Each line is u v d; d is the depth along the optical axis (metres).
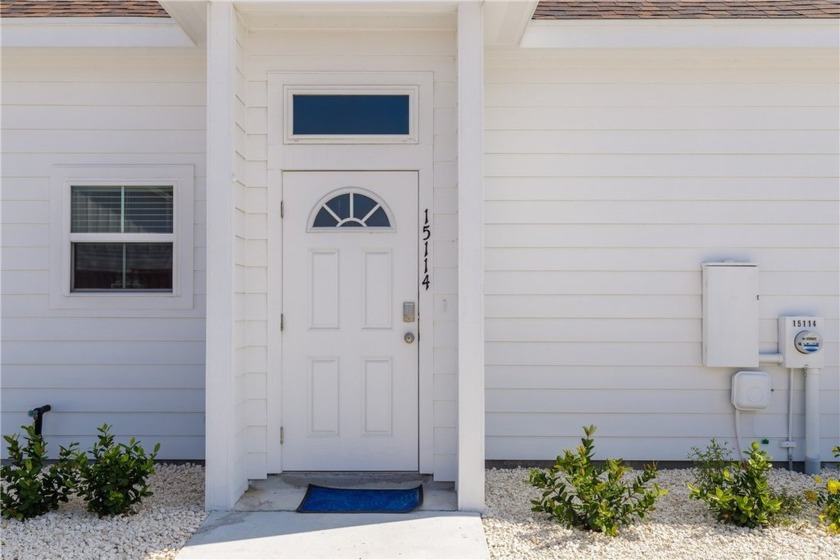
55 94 5.23
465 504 4.11
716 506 3.98
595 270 5.21
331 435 4.66
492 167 5.22
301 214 4.66
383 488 4.45
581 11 5.20
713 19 5.00
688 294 5.21
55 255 5.21
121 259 5.27
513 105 5.23
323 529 3.82
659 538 3.75
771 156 5.25
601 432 5.20
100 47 5.03
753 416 5.21
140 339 5.20
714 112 5.25
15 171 5.23
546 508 3.93
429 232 4.66
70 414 5.19
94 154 5.23
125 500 4.03
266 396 4.61
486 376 5.19
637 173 5.23
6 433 5.17
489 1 4.18
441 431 4.61
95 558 3.49
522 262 5.21
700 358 5.21
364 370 4.66
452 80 4.67
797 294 5.24
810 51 5.09
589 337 5.21
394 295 4.68
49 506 4.12
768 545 3.66
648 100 5.24
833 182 5.25
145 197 5.27
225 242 4.13
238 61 4.37
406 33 4.68
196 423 5.19
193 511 4.09
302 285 4.66
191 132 5.22
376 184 4.68
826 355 5.24
